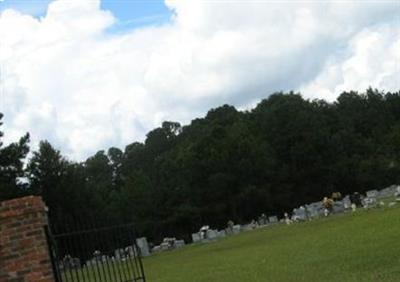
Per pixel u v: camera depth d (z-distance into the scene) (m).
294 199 107.31
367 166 108.19
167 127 150.12
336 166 108.44
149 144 146.38
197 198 102.50
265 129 116.69
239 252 34.72
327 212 56.50
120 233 14.61
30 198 11.74
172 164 109.38
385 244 21.92
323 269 19.14
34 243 11.62
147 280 27.33
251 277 21.03
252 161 104.88
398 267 16.62
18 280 11.48
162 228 98.12
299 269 20.38
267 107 134.12
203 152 106.50
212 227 102.44
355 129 128.50
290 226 52.84
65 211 69.75
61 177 70.44
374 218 35.50
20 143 60.56
